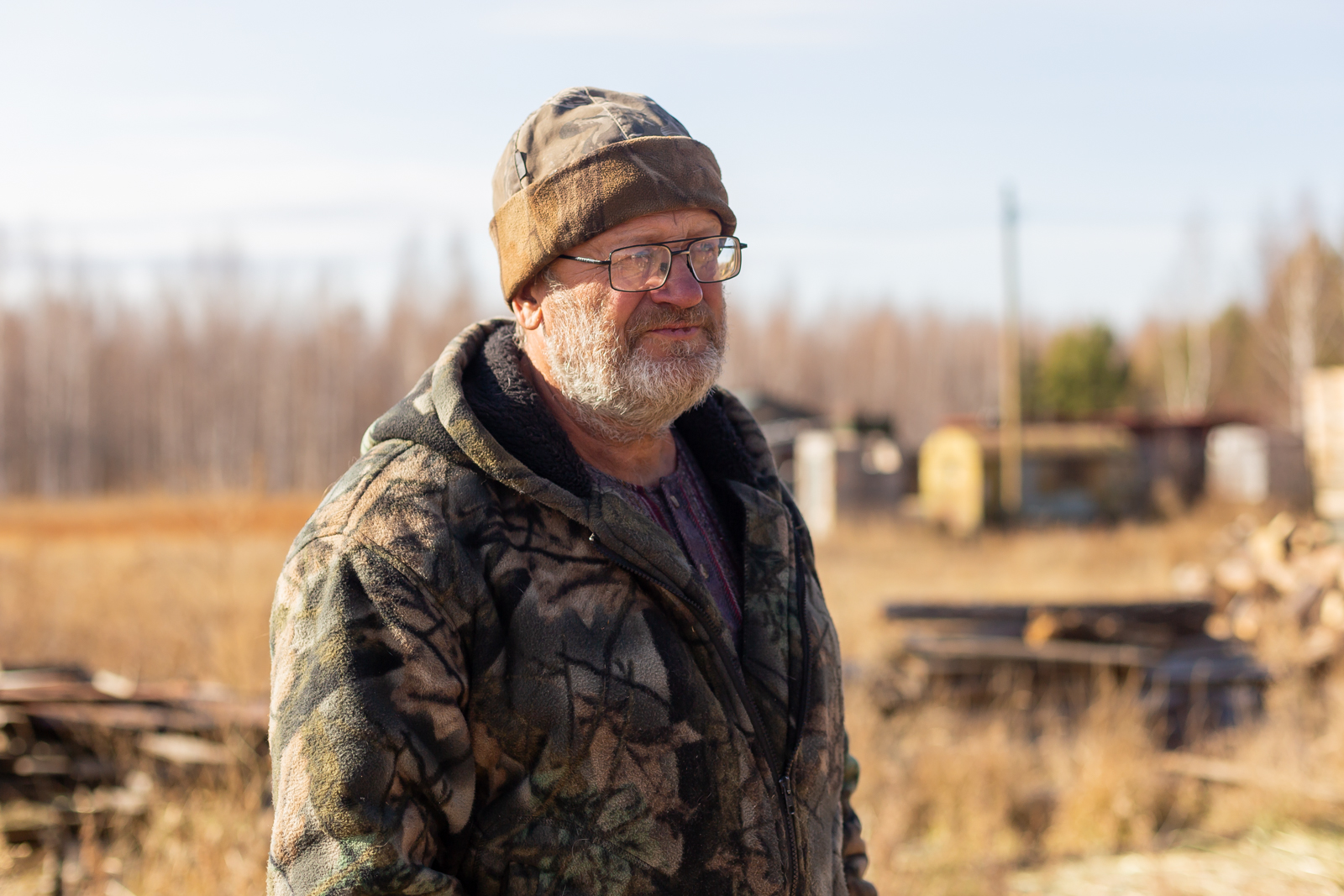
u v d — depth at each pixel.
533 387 1.54
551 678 1.38
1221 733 6.16
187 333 52.72
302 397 49.53
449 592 1.37
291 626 1.38
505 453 1.42
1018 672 6.94
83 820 4.14
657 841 1.39
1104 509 23.41
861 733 5.66
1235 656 7.18
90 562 10.07
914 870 4.37
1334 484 14.45
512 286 1.63
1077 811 5.11
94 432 48.84
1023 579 14.58
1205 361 42.62
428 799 1.32
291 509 19.59
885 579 14.55
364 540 1.37
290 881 1.28
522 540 1.42
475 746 1.39
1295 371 34.28
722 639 1.50
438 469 1.43
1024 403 42.84
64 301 48.44
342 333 51.66
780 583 1.64
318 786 1.28
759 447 1.84
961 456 23.70
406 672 1.32
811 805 1.59
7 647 6.81
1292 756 5.46
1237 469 24.16
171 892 3.51
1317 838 4.73
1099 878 4.46
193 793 4.20
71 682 5.04
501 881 1.37
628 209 1.51
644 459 1.71
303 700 1.32
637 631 1.44
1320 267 35.69
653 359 1.56
